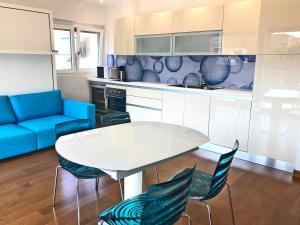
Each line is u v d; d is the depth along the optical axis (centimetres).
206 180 197
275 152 323
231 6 343
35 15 389
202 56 428
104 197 248
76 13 500
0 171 297
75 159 156
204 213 226
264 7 304
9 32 364
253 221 215
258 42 315
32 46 393
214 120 368
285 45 296
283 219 219
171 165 333
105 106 524
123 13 515
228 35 353
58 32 491
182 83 463
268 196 257
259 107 326
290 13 287
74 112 406
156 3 466
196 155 370
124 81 495
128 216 144
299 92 295
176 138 203
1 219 208
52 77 433
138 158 159
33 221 207
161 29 429
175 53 420
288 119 307
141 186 206
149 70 509
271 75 311
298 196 258
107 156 161
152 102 436
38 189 258
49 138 362
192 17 386
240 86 393
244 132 344
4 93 379
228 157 161
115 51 517
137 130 226
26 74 399
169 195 127
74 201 239
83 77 541
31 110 386
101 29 557
